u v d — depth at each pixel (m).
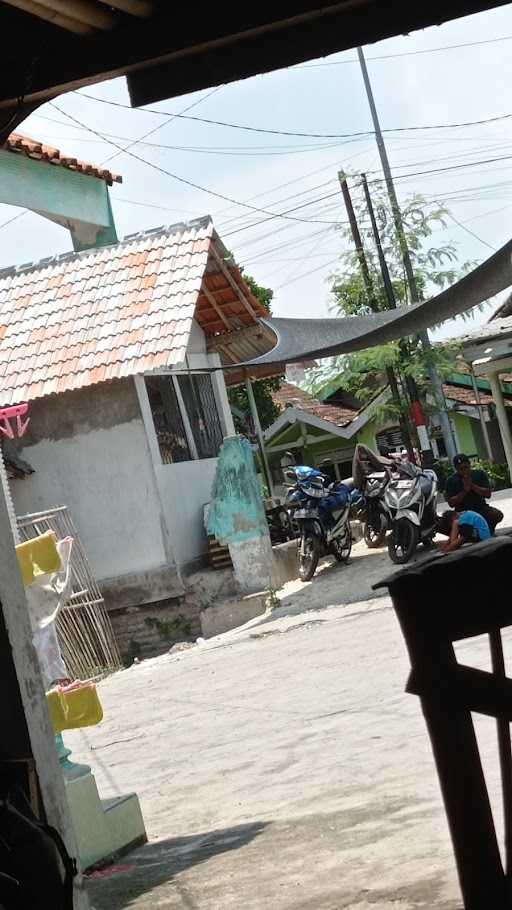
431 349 31.53
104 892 5.52
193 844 6.27
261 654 13.42
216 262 19.33
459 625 3.17
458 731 3.16
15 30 4.84
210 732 9.68
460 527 15.52
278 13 4.63
